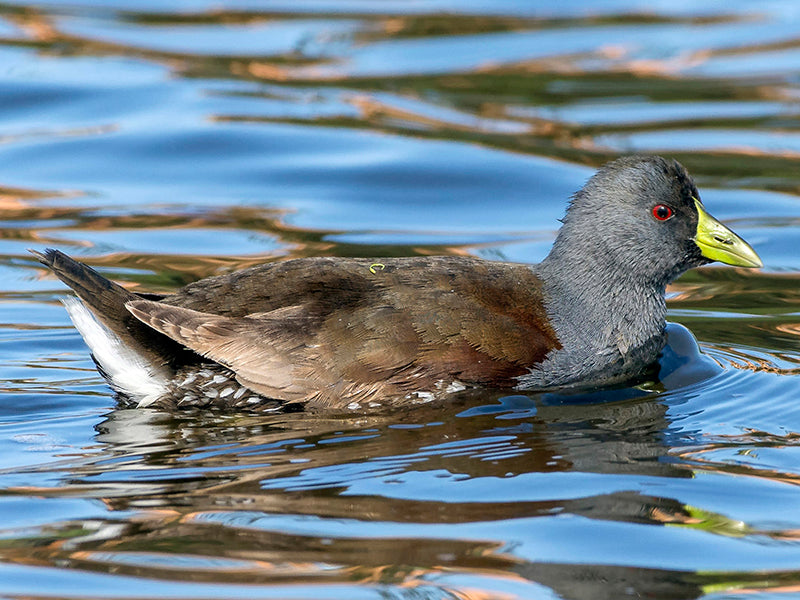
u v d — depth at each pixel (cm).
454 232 1925
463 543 936
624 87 2620
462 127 2383
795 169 2156
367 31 2967
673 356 1418
